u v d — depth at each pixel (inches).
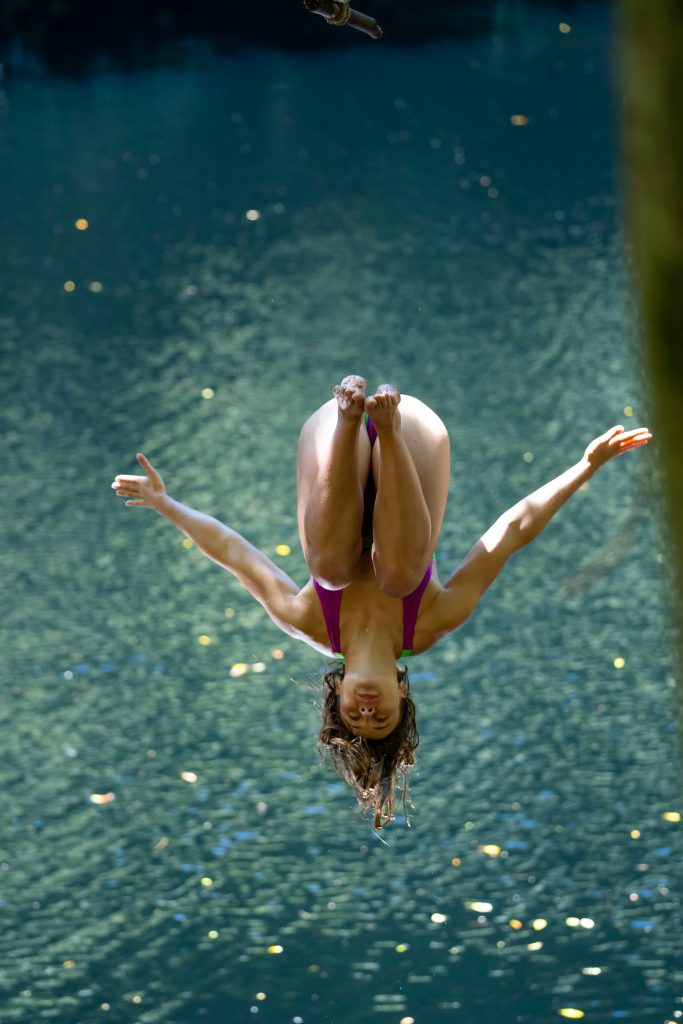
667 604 182.1
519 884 1267.2
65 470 2102.6
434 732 1481.3
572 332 2556.6
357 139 4067.4
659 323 165.8
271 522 1893.5
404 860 1302.9
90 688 1571.1
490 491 1953.7
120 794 1402.6
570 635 1641.2
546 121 4133.9
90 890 1278.3
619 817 1338.6
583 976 1144.8
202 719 1517.0
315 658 1624.0
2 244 3253.0
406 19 5383.9
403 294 2827.3
